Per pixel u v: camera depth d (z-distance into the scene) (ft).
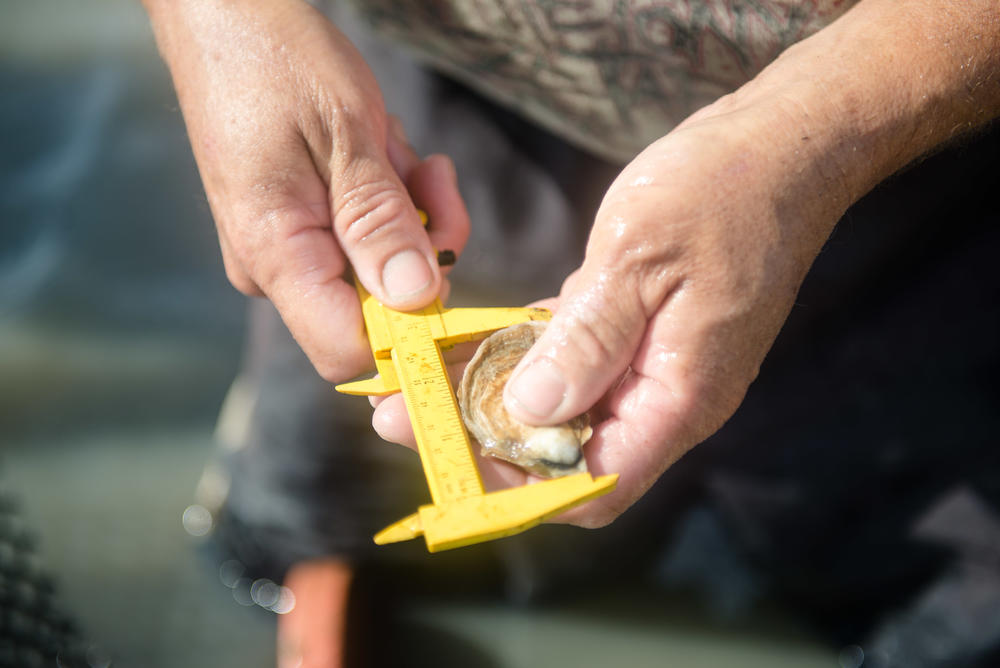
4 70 10.46
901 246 5.80
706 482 6.93
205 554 7.04
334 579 6.90
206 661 6.35
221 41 3.89
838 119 3.26
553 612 6.94
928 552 6.42
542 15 4.09
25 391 7.67
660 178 3.14
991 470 6.14
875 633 6.66
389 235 3.74
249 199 3.77
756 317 3.27
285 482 6.73
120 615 6.46
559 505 3.04
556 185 6.09
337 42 3.99
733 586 7.09
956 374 6.06
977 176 5.51
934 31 3.35
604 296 3.14
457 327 3.70
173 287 8.63
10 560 3.66
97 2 11.71
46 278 8.54
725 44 3.89
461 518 3.01
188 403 7.81
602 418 3.48
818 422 6.37
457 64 4.94
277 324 6.35
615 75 4.32
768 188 3.18
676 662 6.55
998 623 6.07
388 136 4.40
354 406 6.39
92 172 9.45
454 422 3.33
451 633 6.73
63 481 7.14
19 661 3.36
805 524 6.77
